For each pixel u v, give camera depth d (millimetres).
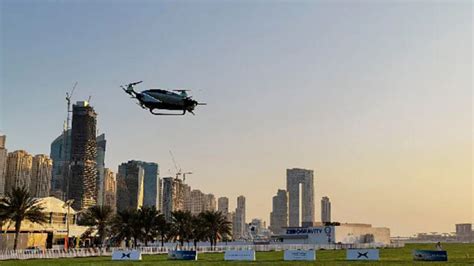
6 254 97312
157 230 159125
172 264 75938
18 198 120250
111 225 154250
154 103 45125
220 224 165875
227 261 84500
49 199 170375
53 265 75500
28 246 149250
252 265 72375
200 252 134250
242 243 185125
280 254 119375
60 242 168875
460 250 154250
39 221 124938
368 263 75688
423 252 83812
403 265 69938
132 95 46031
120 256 92750
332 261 82375
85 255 108625
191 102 45438
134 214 150375
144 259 93188
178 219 163500
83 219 160375
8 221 137875
